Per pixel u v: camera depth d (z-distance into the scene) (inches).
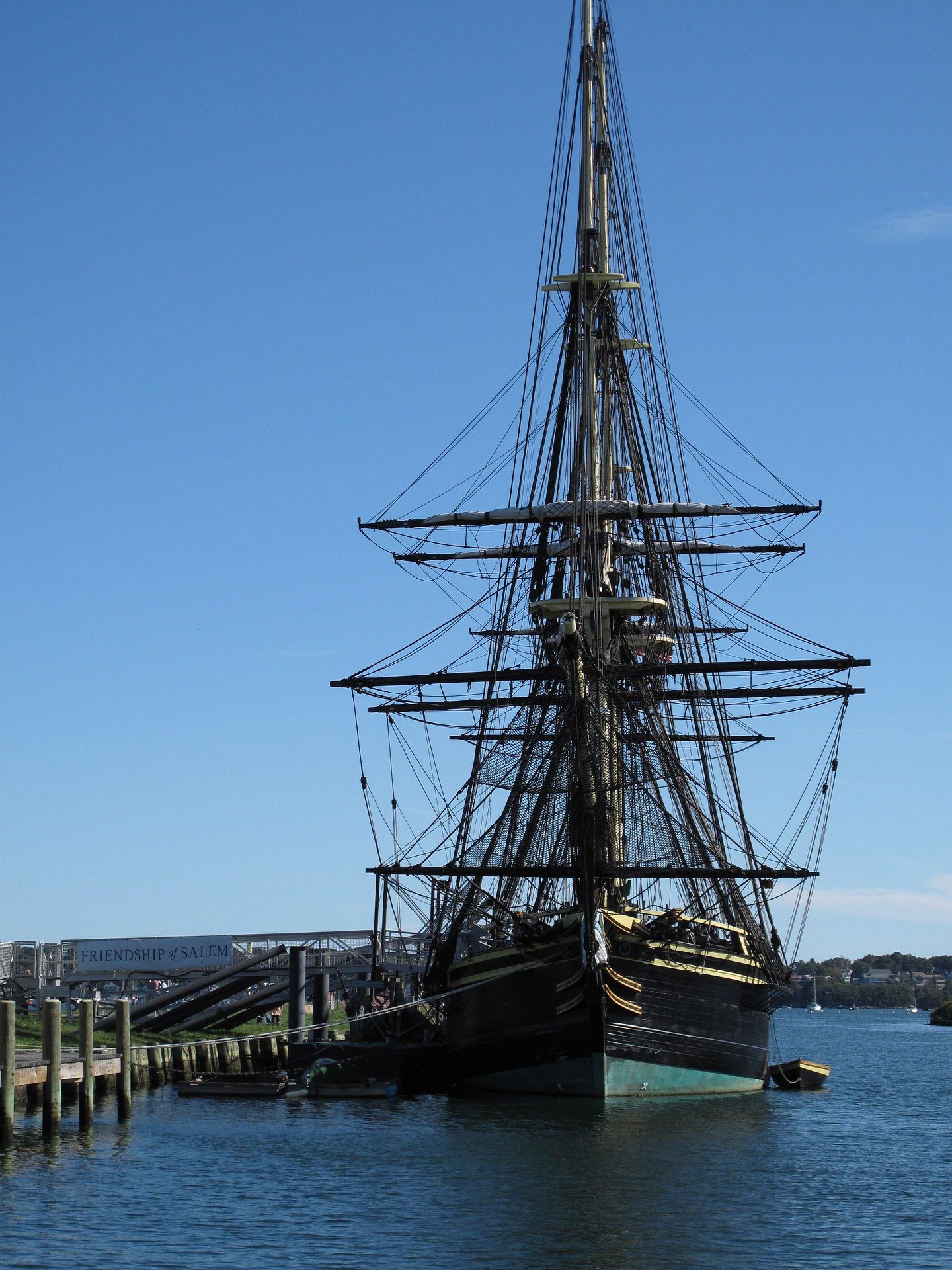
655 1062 2352.4
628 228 3056.1
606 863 2449.6
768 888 2810.0
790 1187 1752.0
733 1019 2480.3
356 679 2869.1
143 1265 1359.5
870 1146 2155.5
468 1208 1589.6
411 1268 1354.6
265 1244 1434.5
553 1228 1508.4
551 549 2918.3
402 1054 2652.6
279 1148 1955.0
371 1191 1675.7
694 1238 1477.6
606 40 3073.3
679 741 2883.9
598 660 2694.4
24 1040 2694.4
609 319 2997.0
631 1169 1820.9
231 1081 2603.3
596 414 2984.7
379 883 2792.8
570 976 2261.3
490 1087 2487.7
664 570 2950.3
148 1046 2768.2
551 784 2610.7
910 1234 1520.7
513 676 2787.9
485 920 2731.3
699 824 2704.2
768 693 2829.7
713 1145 2026.3
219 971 3090.6
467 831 2783.0
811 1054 5280.5
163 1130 2117.4
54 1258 1379.2
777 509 2965.1
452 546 2999.5
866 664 2780.5
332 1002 4119.1
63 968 3312.0
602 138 3046.3
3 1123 1779.0
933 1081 3720.5
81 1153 1883.6
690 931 2402.8
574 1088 2315.5
